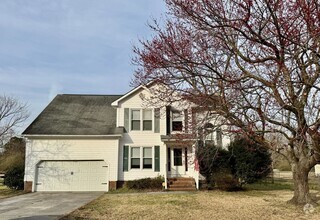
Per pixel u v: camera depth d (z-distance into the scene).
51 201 15.50
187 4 8.34
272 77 9.03
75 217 10.53
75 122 22.83
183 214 10.87
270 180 24.30
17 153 34.44
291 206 12.08
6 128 34.81
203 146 14.62
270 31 7.64
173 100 11.21
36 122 22.47
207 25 8.41
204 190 19.31
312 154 11.27
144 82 11.85
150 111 22.30
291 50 7.92
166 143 21.03
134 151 21.91
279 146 11.11
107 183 21.20
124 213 11.16
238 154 20.16
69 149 21.48
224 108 9.84
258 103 9.05
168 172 21.58
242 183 19.94
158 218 10.22
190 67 9.59
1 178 28.70
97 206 13.08
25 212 11.83
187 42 9.41
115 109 24.91
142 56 10.32
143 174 21.50
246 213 10.98
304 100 8.90
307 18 6.46
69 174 21.34
